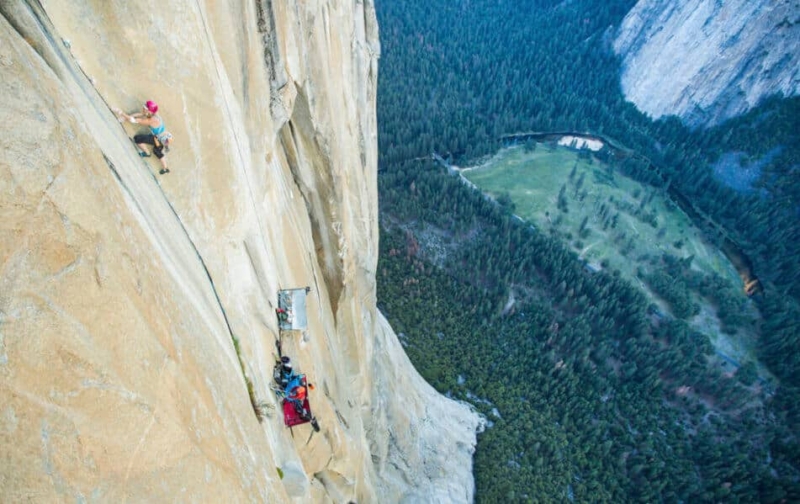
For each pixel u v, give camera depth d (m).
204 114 9.47
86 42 6.97
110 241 5.20
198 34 9.34
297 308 12.58
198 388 6.52
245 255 10.87
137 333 5.30
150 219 6.99
